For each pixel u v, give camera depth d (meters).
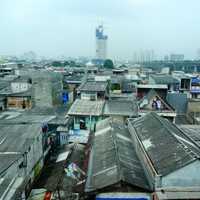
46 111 45.00
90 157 27.50
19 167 23.34
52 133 35.97
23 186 21.12
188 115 49.19
